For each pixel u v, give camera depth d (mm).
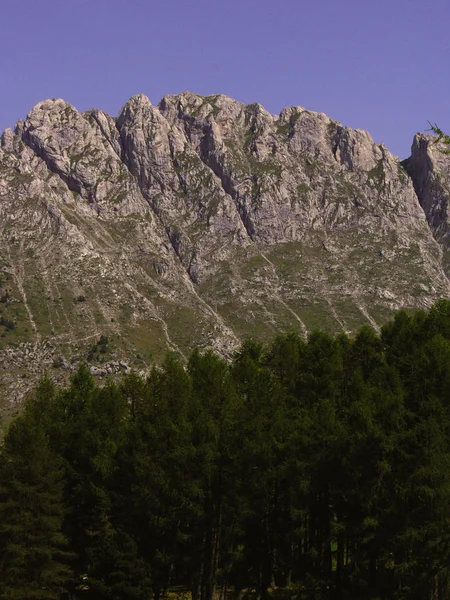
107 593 56688
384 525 50375
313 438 55062
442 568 49062
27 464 57125
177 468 54656
